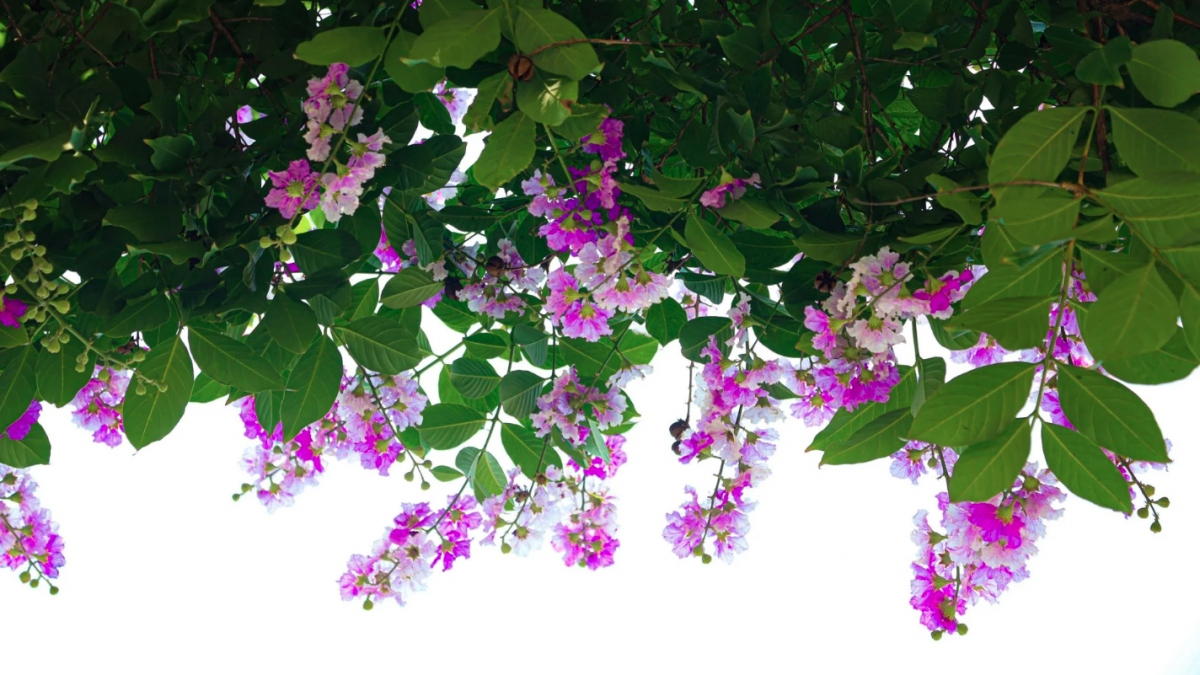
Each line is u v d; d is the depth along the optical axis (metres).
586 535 1.64
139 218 1.23
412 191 1.42
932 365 1.34
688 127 1.32
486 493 1.63
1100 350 0.93
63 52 1.31
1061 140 1.00
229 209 1.32
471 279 1.54
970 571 1.37
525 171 1.43
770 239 1.39
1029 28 1.23
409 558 1.56
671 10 1.35
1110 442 1.00
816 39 1.40
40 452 1.44
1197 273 0.95
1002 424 1.00
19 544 1.57
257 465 1.63
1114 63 1.01
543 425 1.57
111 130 1.45
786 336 1.46
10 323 1.26
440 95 1.64
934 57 1.32
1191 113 1.16
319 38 1.08
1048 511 1.26
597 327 1.42
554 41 1.04
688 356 1.50
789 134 1.28
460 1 1.07
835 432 1.37
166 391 1.27
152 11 1.21
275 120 1.35
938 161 1.24
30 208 1.19
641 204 1.39
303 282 1.33
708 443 1.51
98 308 1.31
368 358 1.44
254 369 1.29
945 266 1.26
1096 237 0.96
